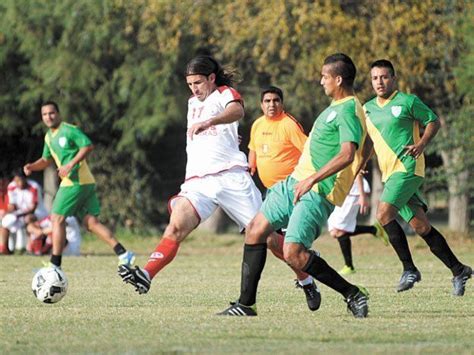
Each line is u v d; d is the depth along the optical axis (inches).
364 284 2018.9
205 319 1339.8
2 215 3427.7
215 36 3553.2
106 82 3806.6
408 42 3363.7
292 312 1443.2
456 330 1230.9
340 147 1283.2
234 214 1429.6
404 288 1790.1
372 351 1058.1
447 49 3425.2
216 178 1422.2
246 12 3395.7
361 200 2288.4
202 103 1423.5
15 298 1695.4
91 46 3722.9
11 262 2792.8
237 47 3595.0
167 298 1691.7
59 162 2381.9
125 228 4092.0
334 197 1309.1
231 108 1386.6
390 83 1771.7
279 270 2448.3
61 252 2321.6
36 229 3240.7
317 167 1314.0
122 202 4072.3
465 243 3479.3
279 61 3558.1
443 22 3388.3
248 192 1425.9
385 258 2987.2
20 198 3270.2
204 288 1913.1
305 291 1441.9
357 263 2773.1
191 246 3641.7
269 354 1037.8
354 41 3346.5
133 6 3570.4
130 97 3799.2
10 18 3730.3
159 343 1119.6
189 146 1444.4
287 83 3612.2
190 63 1423.5
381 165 1790.1
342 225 2342.5
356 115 1289.4
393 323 1298.0
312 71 3351.4
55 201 2333.9
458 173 3457.2
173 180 4227.4
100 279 2154.3
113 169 4079.7
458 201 3816.4
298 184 1259.8
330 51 3334.2
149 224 4106.8
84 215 2442.2
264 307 1525.6
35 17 3720.5
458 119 3388.3
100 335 1184.2
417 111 1758.1
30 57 3774.6
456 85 3437.5
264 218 1354.6
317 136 1307.8
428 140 1740.9
